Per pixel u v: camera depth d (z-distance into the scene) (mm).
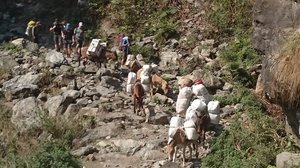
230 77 18875
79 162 12367
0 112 16688
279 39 12586
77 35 22453
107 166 12953
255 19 13570
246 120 14742
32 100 16875
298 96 11656
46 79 19312
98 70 19984
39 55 22812
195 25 24047
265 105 15266
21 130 15141
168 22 24844
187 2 25391
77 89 18266
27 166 12086
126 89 18031
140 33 24734
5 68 20938
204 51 21891
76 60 21938
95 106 16516
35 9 28797
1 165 12680
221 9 23797
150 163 12961
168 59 21906
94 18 26812
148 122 15508
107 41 24906
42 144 13250
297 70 11523
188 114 13352
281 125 13828
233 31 22891
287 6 12602
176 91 18234
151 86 17422
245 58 20094
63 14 28000
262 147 12766
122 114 15812
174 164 11977
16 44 23844
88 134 14688
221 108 16422
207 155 13094
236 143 13297
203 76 18594
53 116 15852
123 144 13883
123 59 21719
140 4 26359
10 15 28875
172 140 12445
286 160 11516
